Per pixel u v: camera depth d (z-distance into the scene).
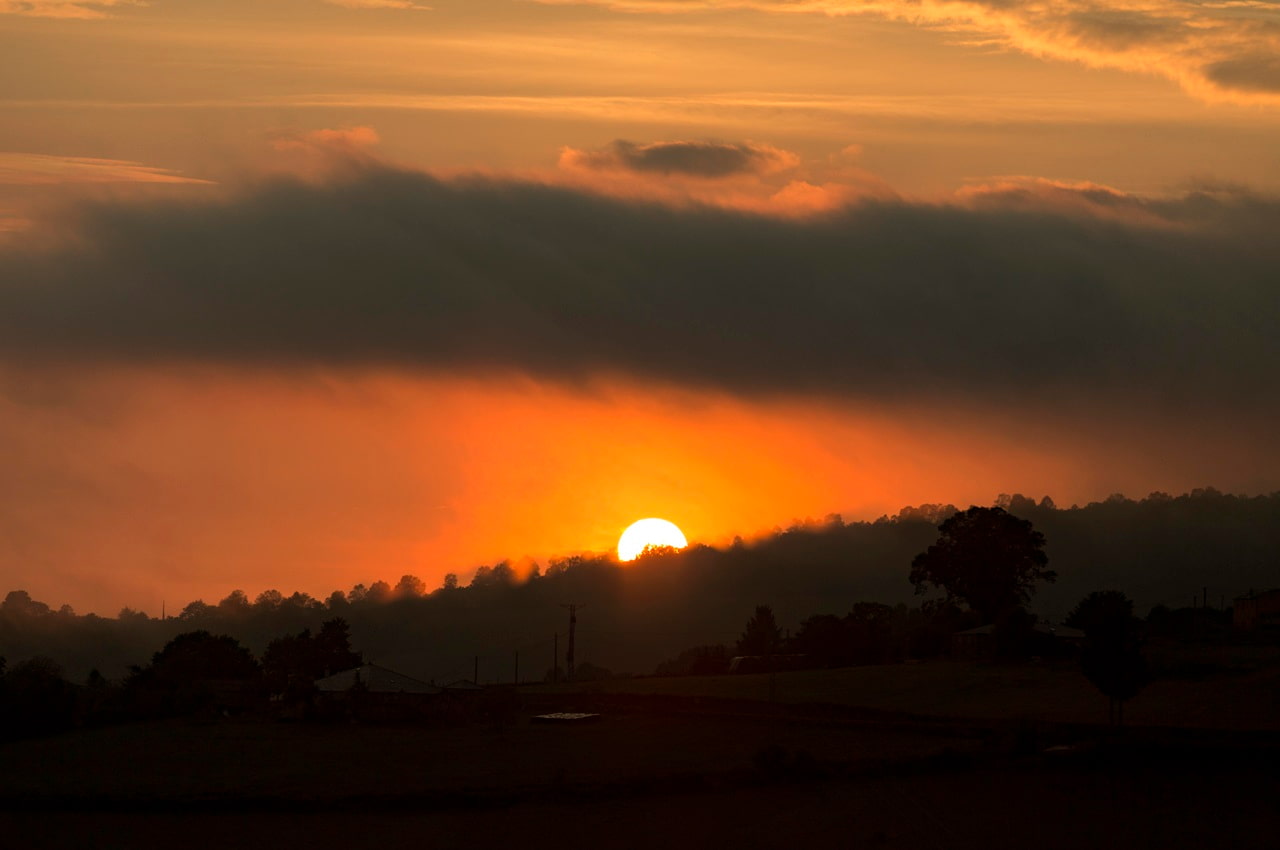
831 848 84.75
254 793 105.88
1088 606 133.75
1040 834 85.81
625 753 129.50
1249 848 81.94
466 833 92.31
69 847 90.69
